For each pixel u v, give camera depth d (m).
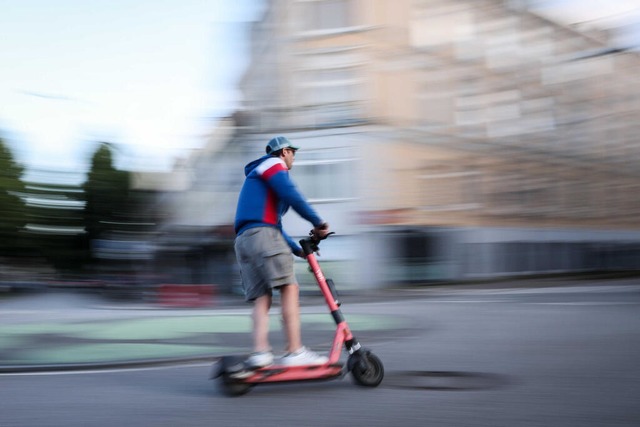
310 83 23.64
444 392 4.61
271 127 24.06
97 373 5.56
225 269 21.61
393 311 11.27
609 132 34.03
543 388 4.69
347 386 4.85
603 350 6.25
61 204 36.25
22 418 4.06
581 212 31.81
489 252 26.14
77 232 36.91
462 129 25.98
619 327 7.87
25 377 5.40
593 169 32.75
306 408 4.21
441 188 24.94
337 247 22.72
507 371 5.33
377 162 23.33
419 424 3.82
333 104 23.44
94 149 37.84
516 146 28.20
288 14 23.86
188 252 22.95
